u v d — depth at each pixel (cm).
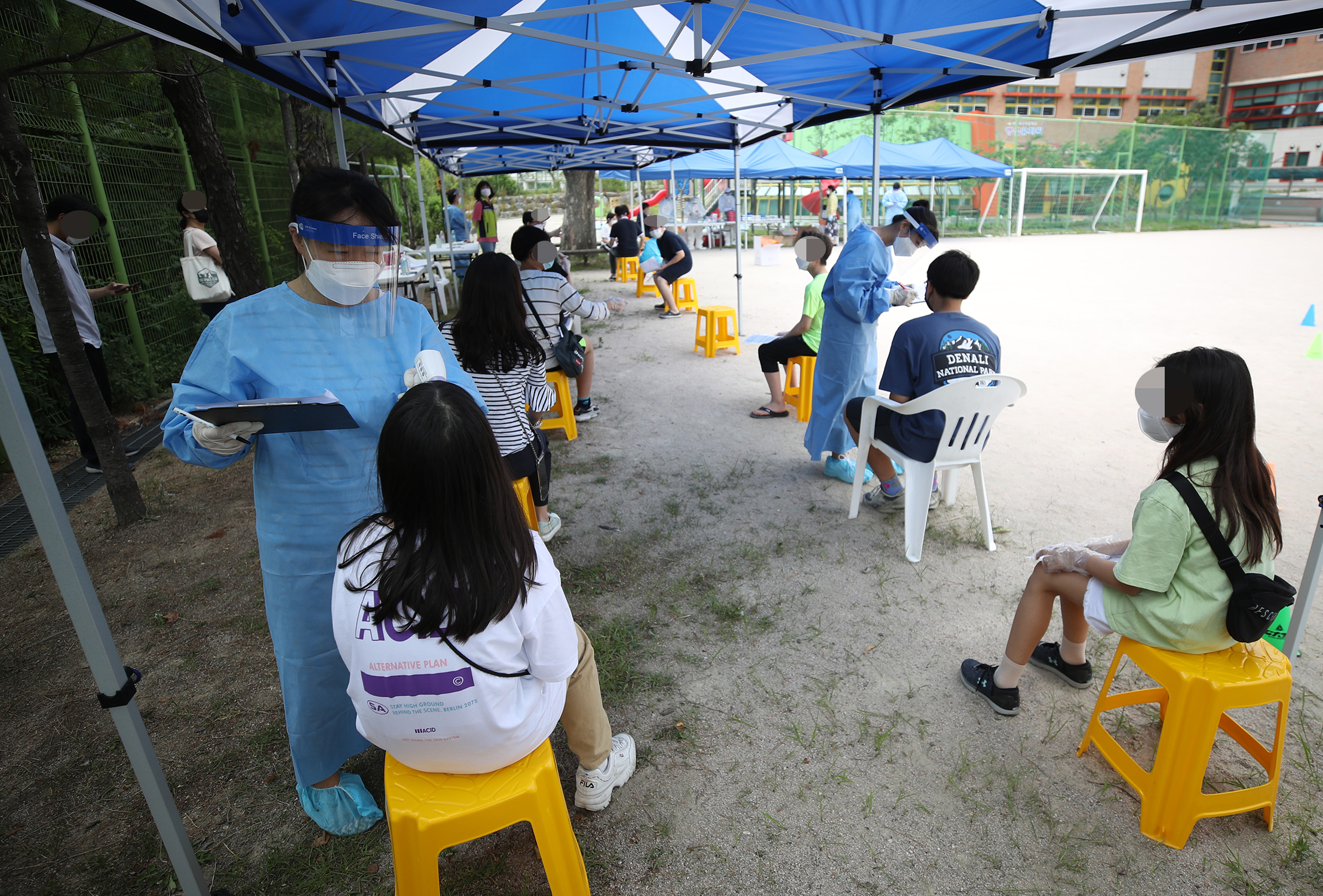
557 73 443
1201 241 2262
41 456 138
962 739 249
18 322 546
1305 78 4628
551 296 506
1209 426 189
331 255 167
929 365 352
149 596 365
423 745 157
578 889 180
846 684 279
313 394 178
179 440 167
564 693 181
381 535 156
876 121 514
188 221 662
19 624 347
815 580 354
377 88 538
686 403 657
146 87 666
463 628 145
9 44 343
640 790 233
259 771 250
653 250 1253
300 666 194
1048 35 395
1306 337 800
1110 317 962
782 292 1318
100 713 283
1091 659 285
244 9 309
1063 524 396
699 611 332
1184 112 4672
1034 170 2612
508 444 339
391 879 207
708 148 826
